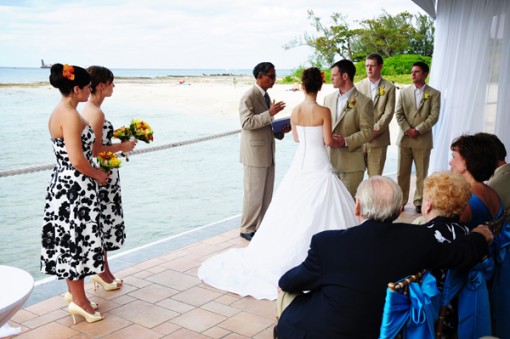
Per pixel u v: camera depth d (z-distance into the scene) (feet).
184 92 140.87
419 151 18.31
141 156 45.44
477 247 6.58
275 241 12.53
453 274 6.72
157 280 12.68
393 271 6.11
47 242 10.30
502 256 7.73
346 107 14.39
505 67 19.24
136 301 11.50
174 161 42.83
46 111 103.55
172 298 11.66
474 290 6.92
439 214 7.18
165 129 67.77
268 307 11.21
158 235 21.74
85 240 10.21
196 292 11.99
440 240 6.78
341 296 6.20
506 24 19.06
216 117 86.63
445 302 6.75
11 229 24.06
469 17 19.92
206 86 177.06
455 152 8.41
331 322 6.28
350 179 14.60
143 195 29.96
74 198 10.01
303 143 12.84
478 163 8.09
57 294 11.93
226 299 11.62
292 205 12.56
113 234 11.69
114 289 12.09
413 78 18.25
